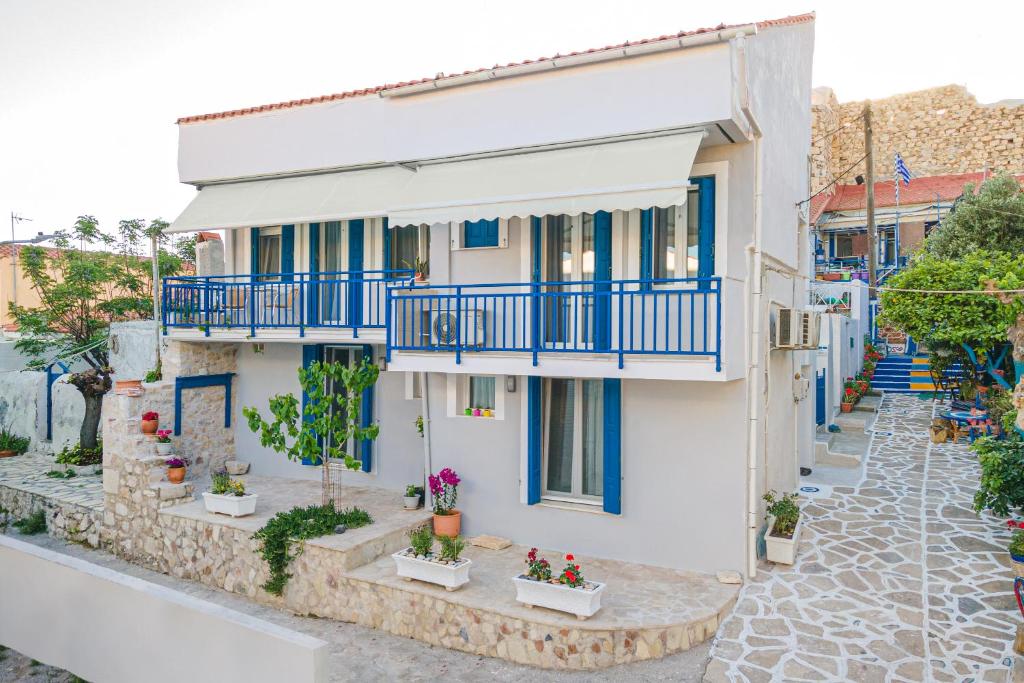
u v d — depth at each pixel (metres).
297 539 11.12
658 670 8.33
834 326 21.81
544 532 11.61
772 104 11.58
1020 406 9.03
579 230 11.38
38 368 22.70
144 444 13.85
